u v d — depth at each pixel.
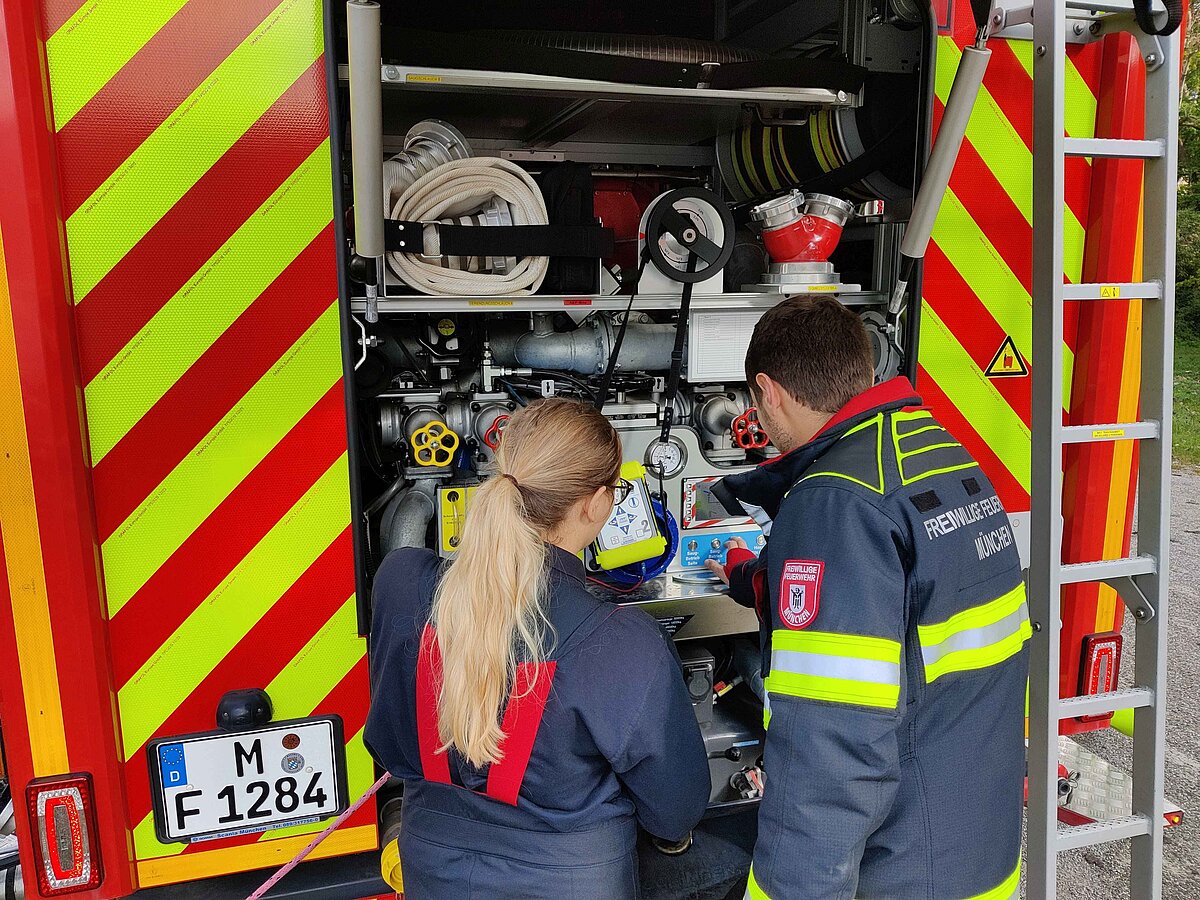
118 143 1.54
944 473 1.46
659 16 2.77
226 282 1.61
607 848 1.42
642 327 2.28
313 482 1.70
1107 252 2.17
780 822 1.28
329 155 1.63
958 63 1.99
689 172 2.98
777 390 1.57
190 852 1.75
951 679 1.42
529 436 1.46
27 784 1.62
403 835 1.52
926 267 2.11
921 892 1.41
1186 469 10.00
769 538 1.46
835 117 2.24
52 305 1.51
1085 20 2.06
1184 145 14.05
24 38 1.46
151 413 1.61
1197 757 3.90
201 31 1.55
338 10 1.77
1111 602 2.35
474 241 1.93
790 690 1.30
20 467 1.53
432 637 1.44
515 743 1.37
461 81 1.78
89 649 1.60
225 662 1.71
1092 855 3.12
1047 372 1.86
